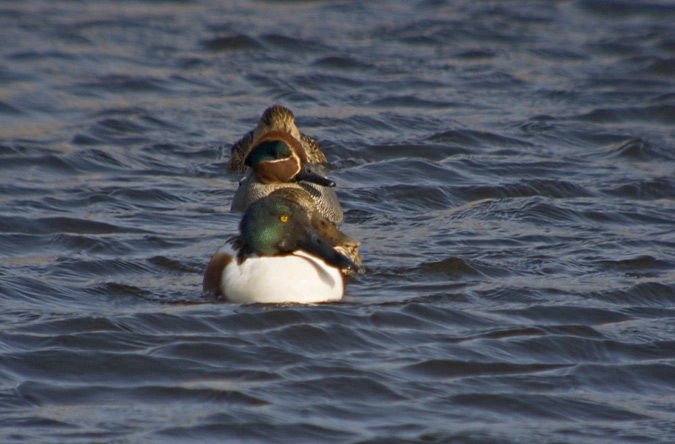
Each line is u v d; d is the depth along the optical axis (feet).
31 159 58.34
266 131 56.95
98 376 29.04
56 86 77.20
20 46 88.43
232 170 59.21
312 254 36.35
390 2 111.24
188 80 80.43
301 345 31.76
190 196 54.39
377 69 84.79
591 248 44.24
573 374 30.37
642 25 100.94
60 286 37.63
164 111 71.77
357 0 111.34
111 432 25.50
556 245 44.88
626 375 30.60
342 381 29.01
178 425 25.99
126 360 30.04
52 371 29.17
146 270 40.68
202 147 63.93
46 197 51.57
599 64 88.43
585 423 27.17
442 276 40.04
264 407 27.20
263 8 107.86
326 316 34.12
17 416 26.22
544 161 61.21
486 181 56.54
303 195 44.19
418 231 47.50
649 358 31.94
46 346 30.83
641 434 26.53
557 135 67.72
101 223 47.29
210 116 71.26
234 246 37.63
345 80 81.56
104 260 41.24
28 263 40.60
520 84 81.76
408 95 76.95
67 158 59.16
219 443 25.09
